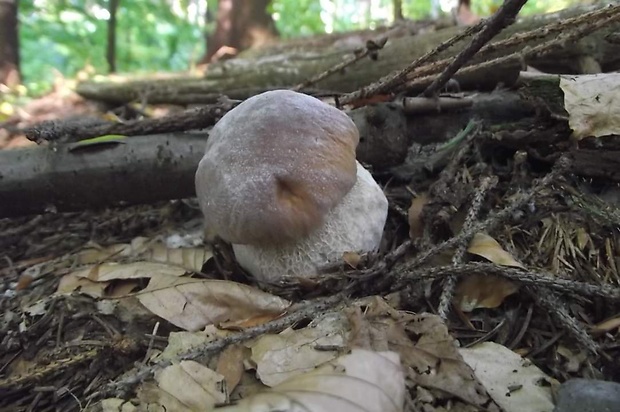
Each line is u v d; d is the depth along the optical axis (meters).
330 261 0.13
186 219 0.19
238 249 0.14
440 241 0.14
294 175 0.12
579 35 0.15
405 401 0.09
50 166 0.17
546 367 0.10
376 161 0.17
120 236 0.18
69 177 0.17
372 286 0.12
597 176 0.14
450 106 0.17
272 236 0.12
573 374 0.10
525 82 0.15
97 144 0.17
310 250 0.13
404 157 0.17
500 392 0.10
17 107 0.36
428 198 0.15
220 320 0.12
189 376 0.10
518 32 0.22
